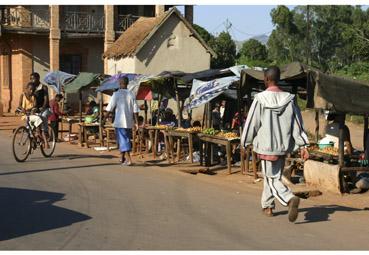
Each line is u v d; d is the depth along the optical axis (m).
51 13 30.94
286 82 12.20
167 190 9.69
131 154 15.33
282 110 7.18
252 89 13.74
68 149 16.27
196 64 29.12
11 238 6.43
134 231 6.85
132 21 34.56
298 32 62.62
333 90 10.18
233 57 45.47
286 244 6.41
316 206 8.81
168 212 7.94
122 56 28.44
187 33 28.77
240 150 12.69
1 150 15.43
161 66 28.19
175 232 6.84
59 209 7.97
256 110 7.23
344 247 6.36
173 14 28.20
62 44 33.34
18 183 10.05
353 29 39.16
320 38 62.44
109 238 6.51
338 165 10.39
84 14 33.31
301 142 7.27
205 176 11.66
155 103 19.41
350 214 8.23
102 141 16.88
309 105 10.22
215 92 12.76
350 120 35.03
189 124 16.72
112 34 32.50
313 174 10.84
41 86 13.72
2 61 33.50
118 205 8.33
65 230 6.82
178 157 14.11
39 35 32.28
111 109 12.58
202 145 13.52
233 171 12.65
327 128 12.20
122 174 11.41
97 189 9.59
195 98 13.10
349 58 60.91
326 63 61.75
